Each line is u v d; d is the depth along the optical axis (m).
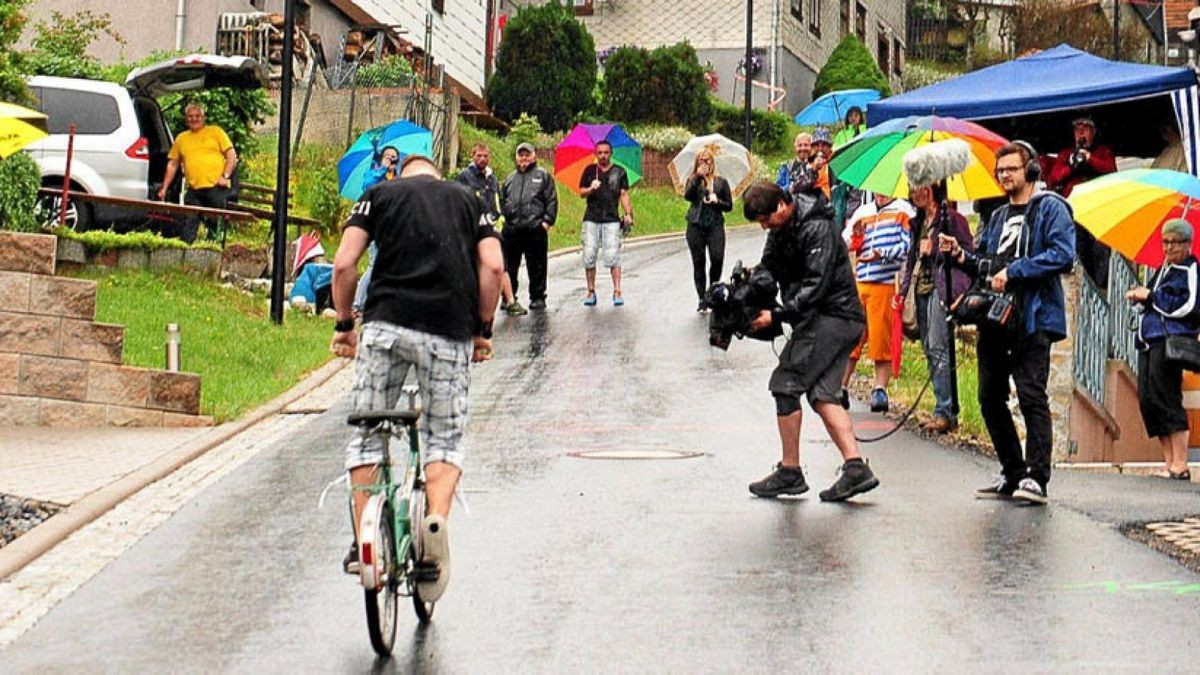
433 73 43.28
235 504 11.95
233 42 33.78
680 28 54.81
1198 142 20.31
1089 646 8.02
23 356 15.99
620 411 16.11
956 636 8.23
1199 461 19.78
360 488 8.11
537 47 47.34
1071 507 11.70
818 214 11.98
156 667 8.04
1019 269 11.66
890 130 17.00
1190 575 9.48
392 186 8.50
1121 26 67.25
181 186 23.97
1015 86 21.36
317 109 34.50
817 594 9.09
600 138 27.89
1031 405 11.82
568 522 11.13
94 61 29.42
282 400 17.38
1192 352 14.91
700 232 23.70
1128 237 15.80
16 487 12.43
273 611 9.01
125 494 12.38
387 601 8.12
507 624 8.62
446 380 8.40
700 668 7.77
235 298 21.86
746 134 44.41
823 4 59.66
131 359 17.34
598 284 27.66
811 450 14.12
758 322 12.05
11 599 9.50
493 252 8.55
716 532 10.78
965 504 11.79
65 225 21.11
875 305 16.53
